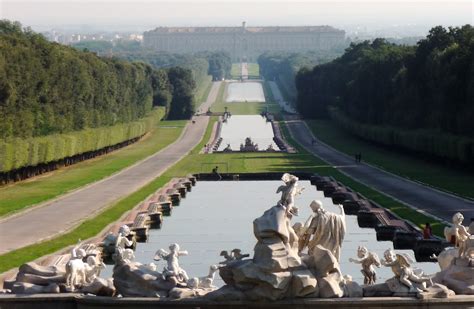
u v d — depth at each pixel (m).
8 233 180.38
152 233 188.00
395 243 170.88
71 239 169.62
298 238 112.31
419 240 160.12
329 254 109.44
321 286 109.25
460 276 113.94
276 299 108.50
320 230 111.62
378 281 132.38
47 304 114.38
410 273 111.00
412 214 199.25
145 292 113.44
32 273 119.06
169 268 114.44
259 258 109.25
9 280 121.88
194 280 113.50
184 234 184.62
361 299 108.69
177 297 111.00
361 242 177.12
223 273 111.19
